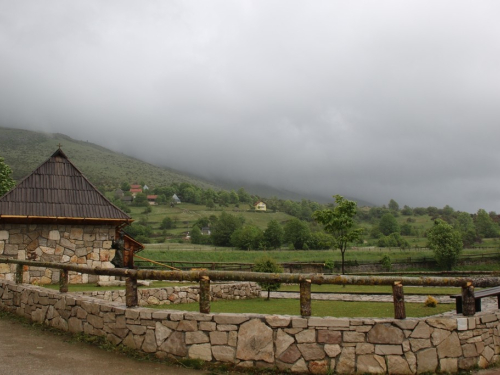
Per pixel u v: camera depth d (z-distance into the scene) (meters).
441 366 5.92
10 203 15.87
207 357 6.15
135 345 6.66
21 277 10.33
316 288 21.47
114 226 17.80
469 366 6.08
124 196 161.00
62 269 8.73
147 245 73.81
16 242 15.92
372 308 13.41
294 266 32.72
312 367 5.84
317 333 5.89
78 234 17.03
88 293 12.95
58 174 17.66
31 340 7.52
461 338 6.08
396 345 5.83
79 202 17.17
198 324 6.24
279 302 15.68
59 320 8.22
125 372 5.93
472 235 82.31
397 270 49.47
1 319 9.39
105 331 7.12
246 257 54.38
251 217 149.00
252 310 13.07
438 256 50.69
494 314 6.54
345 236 26.55
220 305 14.65
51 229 16.56
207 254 52.38
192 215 138.38
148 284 16.67
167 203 160.38
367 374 5.77
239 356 6.04
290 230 75.50
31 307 9.20
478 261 53.53
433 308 13.33
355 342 5.83
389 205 178.25
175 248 65.94
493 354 6.39
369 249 69.06
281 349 5.94
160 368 6.09
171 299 14.95
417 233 100.44
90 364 6.24
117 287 15.34
